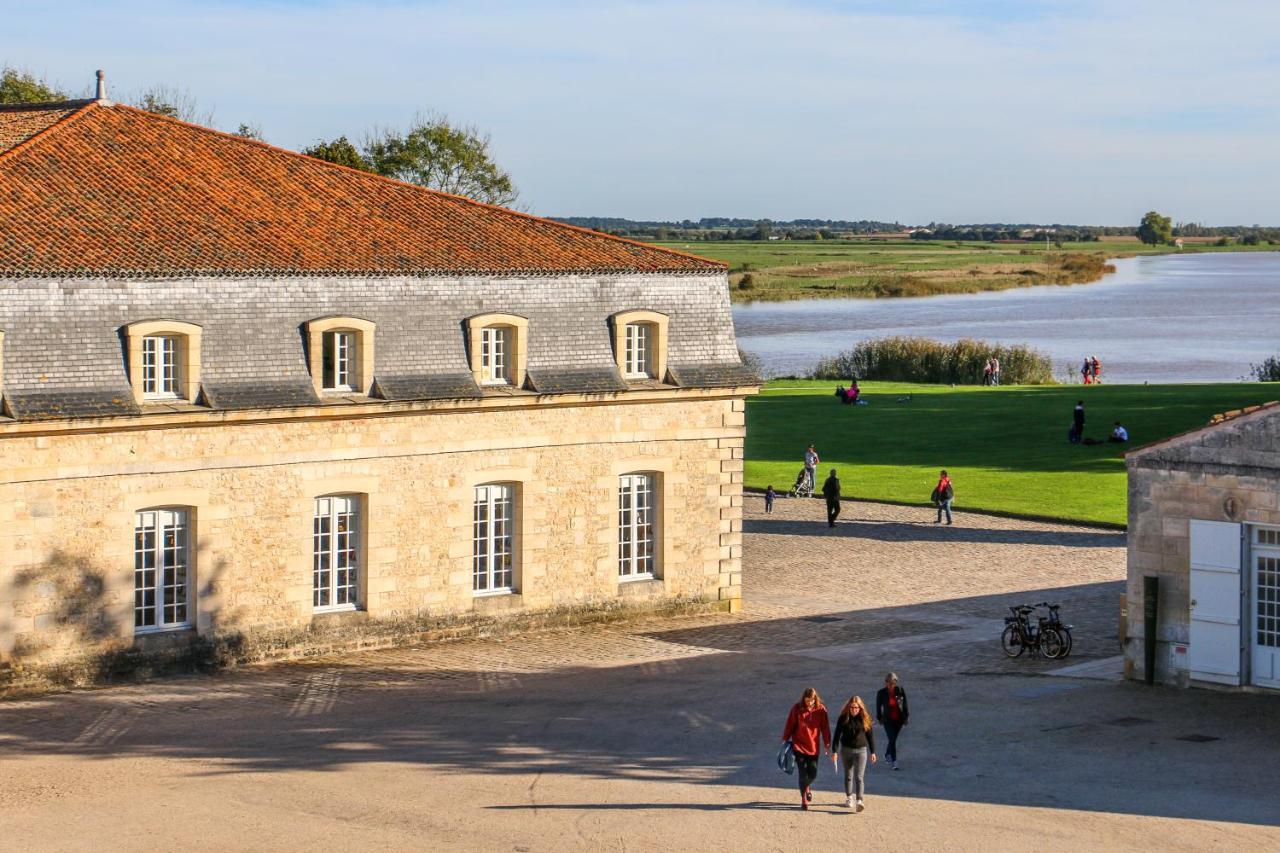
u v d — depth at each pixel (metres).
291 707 32.03
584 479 41.66
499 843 22.27
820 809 24.03
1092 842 22.25
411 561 39.00
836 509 57.75
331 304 37.44
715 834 22.67
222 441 35.81
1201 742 28.27
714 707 31.81
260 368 36.28
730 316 44.16
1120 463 69.88
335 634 37.88
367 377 37.84
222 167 41.50
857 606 44.78
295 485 37.03
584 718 30.78
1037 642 37.28
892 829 22.92
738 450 44.12
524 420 40.44
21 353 33.03
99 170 39.00
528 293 40.53
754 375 44.03
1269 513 31.19
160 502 35.03
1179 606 32.81
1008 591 46.66
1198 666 32.53
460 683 34.56
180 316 35.16
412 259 39.16
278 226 39.00
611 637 40.50
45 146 39.12
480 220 43.09
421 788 25.28
